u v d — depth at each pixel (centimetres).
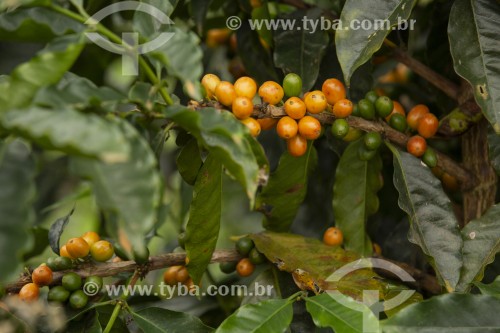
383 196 83
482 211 74
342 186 74
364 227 74
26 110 54
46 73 57
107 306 68
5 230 55
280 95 66
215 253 72
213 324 82
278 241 71
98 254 67
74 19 60
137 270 69
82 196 83
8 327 63
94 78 88
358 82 76
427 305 61
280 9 89
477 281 66
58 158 96
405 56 77
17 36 60
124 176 56
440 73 78
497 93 66
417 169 69
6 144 56
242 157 59
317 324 62
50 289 67
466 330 61
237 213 108
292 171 73
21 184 56
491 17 68
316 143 86
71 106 56
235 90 64
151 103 59
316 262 69
